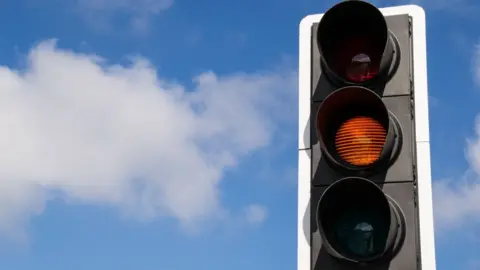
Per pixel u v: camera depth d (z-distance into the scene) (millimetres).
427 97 4988
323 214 4539
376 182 4719
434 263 4602
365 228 4602
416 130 4898
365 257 4543
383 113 4730
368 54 5008
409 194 4664
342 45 5047
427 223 4672
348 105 4785
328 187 4457
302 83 5238
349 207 4656
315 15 5426
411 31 5188
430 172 4781
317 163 4906
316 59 5184
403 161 4734
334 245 4578
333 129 4855
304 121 5125
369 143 4723
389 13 5289
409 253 4562
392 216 4516
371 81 4938
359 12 4926
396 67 5004
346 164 4727
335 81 5059
